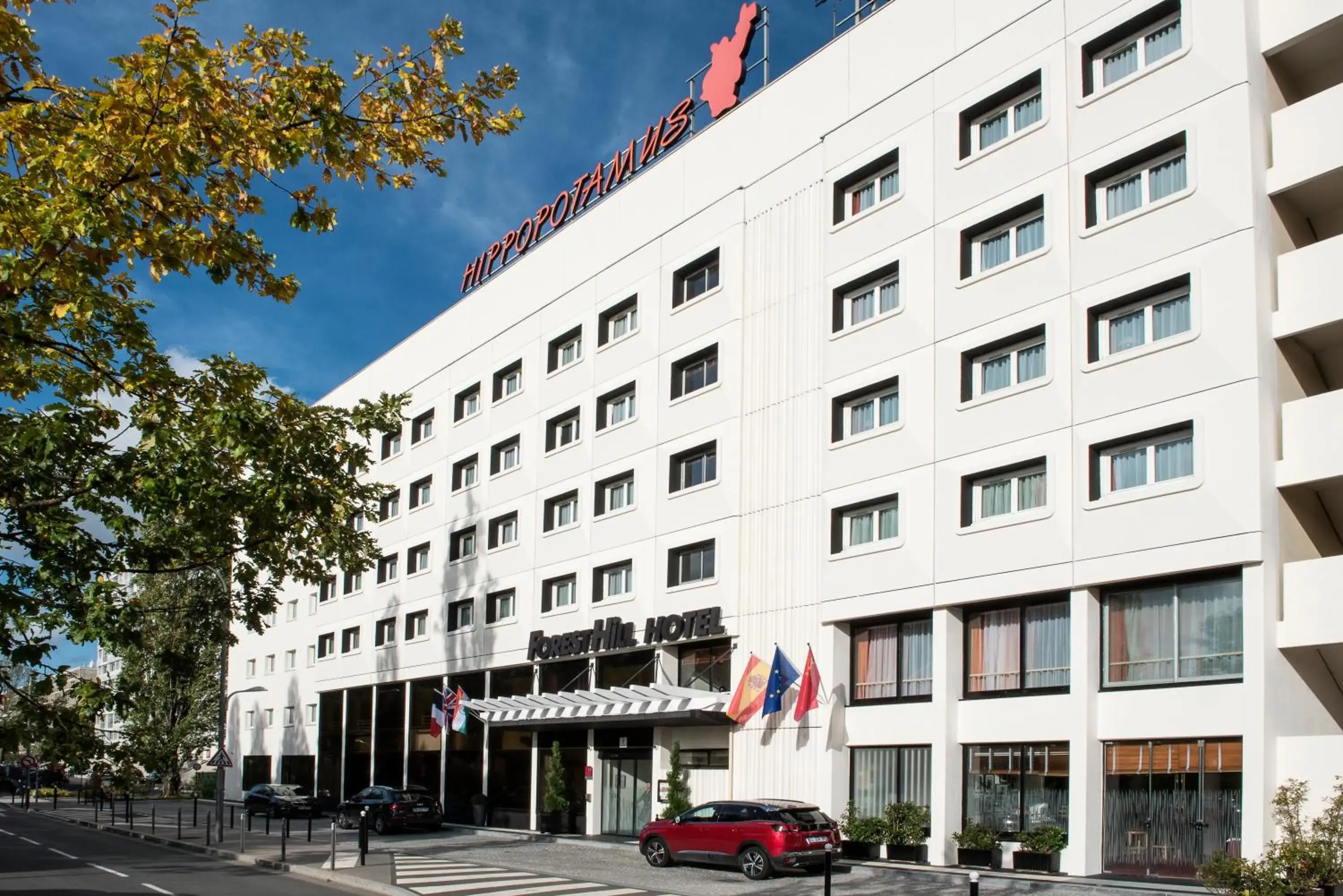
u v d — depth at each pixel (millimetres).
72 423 11094
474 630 45531
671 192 37250
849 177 30312
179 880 24484
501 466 46344
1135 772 21781
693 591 33531
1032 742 23703
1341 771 18562
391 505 54969
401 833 40438
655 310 37156
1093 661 22578
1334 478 19859
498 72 11164
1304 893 16531
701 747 32875
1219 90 21938
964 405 25891
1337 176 20719
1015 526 24328
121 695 9719
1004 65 26391
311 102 10172
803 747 28641
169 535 11914
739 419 32719
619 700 33062
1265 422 20438
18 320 9898
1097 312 23750
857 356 29062
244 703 68500
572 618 39344
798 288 31438
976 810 24828
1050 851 22484
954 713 25344
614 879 24094
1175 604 21656
